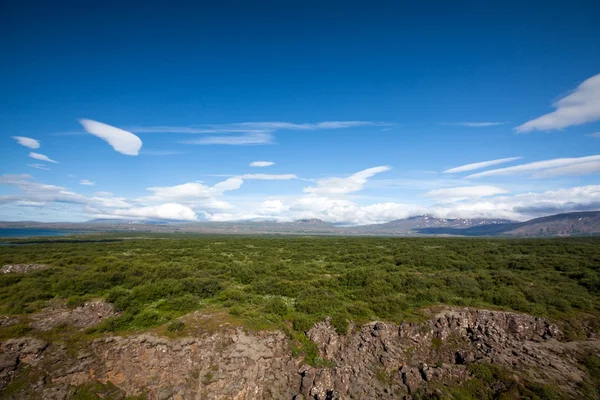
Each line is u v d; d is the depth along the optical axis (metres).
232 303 33.66
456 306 33.78
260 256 63.53
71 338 26.64
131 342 26.02
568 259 52.72
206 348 26.08
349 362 26.89
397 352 27.69
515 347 27.86
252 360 25.73
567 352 27.25
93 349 25.83
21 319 28.78
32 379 23.39
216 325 28.38
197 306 33.09
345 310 32.41
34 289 34.91
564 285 39.72
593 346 27.86
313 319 30.73
